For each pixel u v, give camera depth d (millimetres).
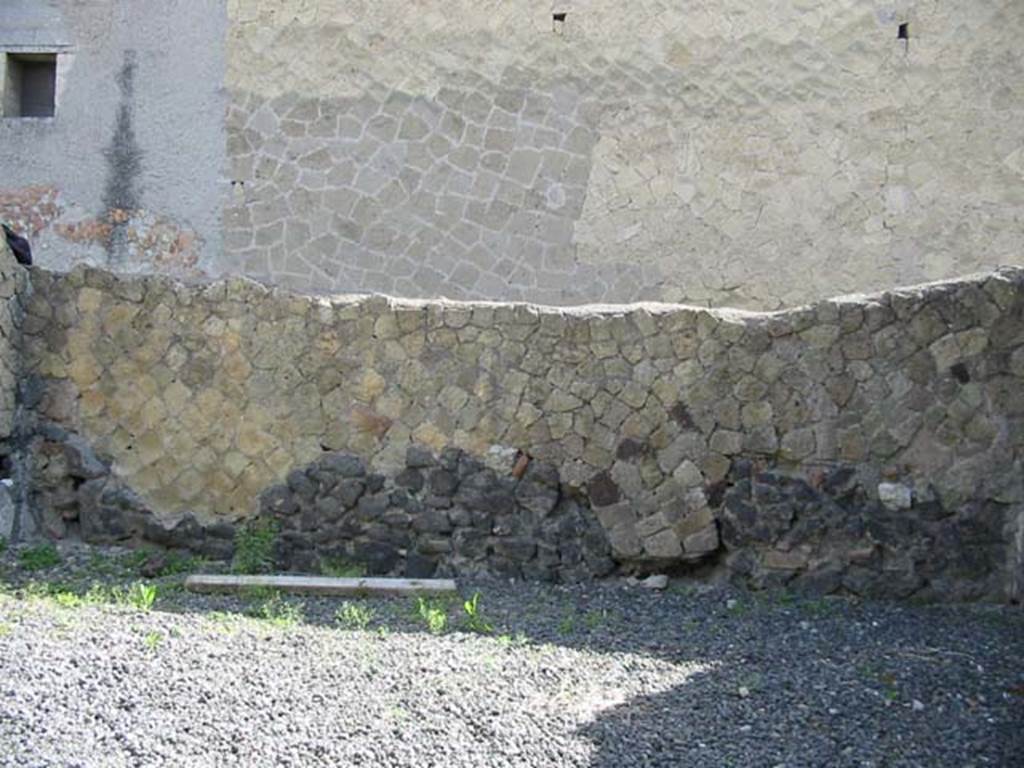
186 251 9820
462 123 9625
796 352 6156
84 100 9961
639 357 6309
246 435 6621
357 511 6480
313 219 9711
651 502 6250
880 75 9266
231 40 9852
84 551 6590
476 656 4770
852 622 5520
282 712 3980
